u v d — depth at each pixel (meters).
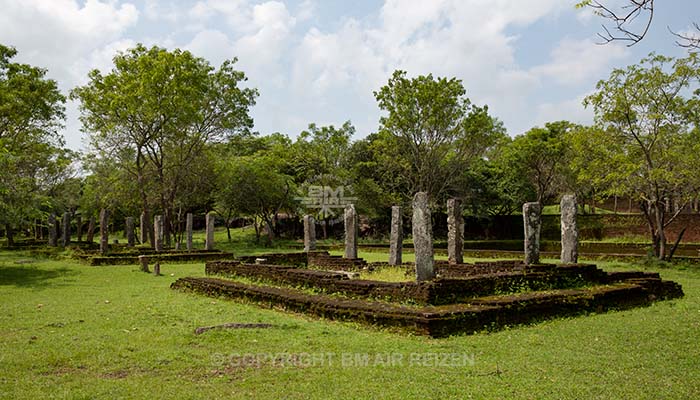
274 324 9.81
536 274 12.43
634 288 13.05
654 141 22.70
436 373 6.75
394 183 44.44
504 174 46.06
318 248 38.97
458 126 34.41
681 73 21.94
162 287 16.55
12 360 7.36
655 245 25.16
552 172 40.75
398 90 34.47
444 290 10.38
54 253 30.58
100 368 7.05
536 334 9.21
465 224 51.25
